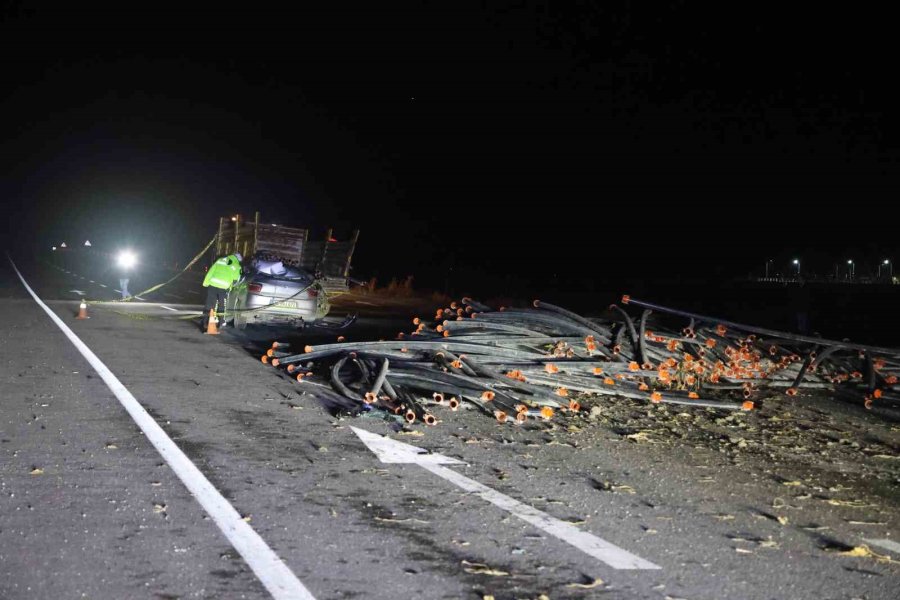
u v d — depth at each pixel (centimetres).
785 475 802
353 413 958
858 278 11275
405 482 706
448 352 1135
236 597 461
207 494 645
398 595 473
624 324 1336
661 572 527
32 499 614
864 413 1166
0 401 964
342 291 2169
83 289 3288
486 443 866
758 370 1354
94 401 989
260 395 1071
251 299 1795
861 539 617
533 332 1297
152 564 503
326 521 596
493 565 526
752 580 520
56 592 458
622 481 744
